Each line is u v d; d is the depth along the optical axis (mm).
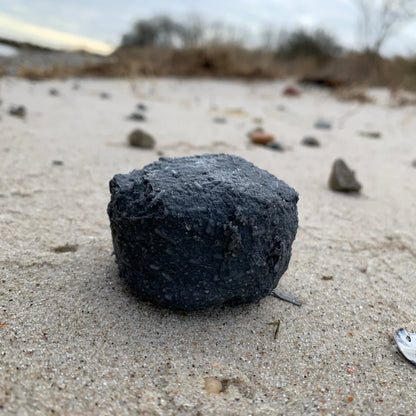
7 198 242
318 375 144
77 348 142
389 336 167
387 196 322
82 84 753
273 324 163
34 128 394
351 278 204
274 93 857
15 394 122
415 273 216
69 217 231
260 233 151
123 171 310
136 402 126
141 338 150
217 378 138
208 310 167
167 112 571
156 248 148
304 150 439
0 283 168
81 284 173
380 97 857
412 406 134
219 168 167
